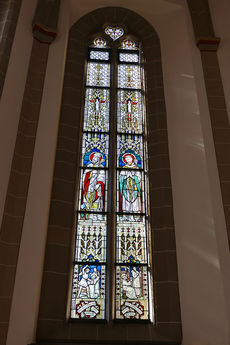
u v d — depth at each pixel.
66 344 5.52
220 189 6.56
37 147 6.76
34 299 5.56
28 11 8.11
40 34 7.91
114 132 7.66
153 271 6.24
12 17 7.73
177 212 6.62
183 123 7.42
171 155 7.18
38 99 7.23
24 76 7.32
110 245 6.50
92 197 7.02
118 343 5.68
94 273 6.35
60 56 7.84
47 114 7.11
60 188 6.71
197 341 5.59
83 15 8.88
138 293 6.24
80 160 7.36
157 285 6.11
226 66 7.91
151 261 6.38
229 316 5.61
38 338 5.55
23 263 5.78
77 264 6.40
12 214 6.11
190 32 8.41
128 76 8.53
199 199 6.59
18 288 5.60
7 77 7.02
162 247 6.38
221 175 6.68
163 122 7.56
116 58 8.73
